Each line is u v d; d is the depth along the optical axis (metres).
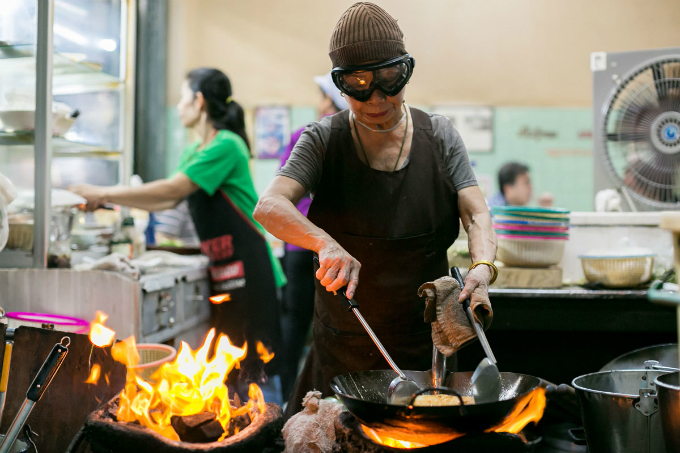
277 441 1.19
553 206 5.30
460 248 2.45
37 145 2.25
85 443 1.45
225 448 1.08
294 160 1.71
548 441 1.79
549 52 5.27
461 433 1.12
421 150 1.75
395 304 1.71
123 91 3.20
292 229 1.55
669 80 2.54
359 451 1.18
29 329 1.61
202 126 3.02
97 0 2.92
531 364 2.41
